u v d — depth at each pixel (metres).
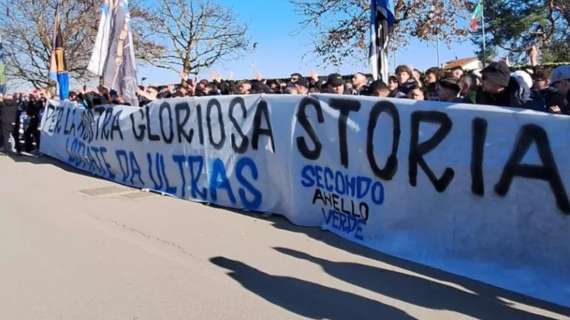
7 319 3.75
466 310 3.61
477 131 4.14
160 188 7.96
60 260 4.95
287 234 5.50
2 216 6.74
